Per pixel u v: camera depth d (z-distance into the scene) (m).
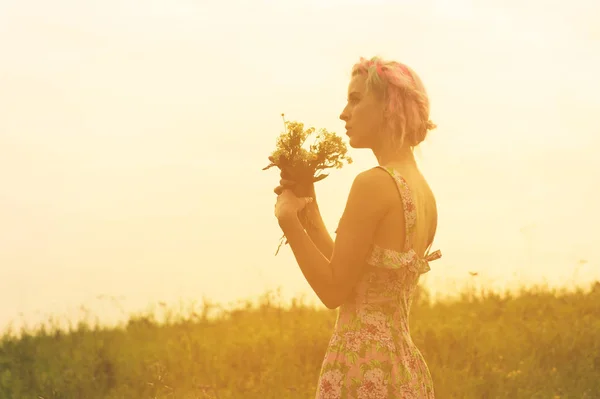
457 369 6.92
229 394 6.65
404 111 3.70
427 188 3.84
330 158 3.85
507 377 6.52
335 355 3.64
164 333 9.47
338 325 3.69
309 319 9.43
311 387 6.66
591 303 9.15
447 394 6.30
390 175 3.59
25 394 7.09
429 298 10.34
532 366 6.76
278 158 3.83
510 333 7.85
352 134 3.80
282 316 9.85
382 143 3.76
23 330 9.89
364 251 3.56
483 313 9.29
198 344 8.05
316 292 3.59
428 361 7.15
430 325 8.20
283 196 3.77
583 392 6.25
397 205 3.58
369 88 3.74
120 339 9.29
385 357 3.57
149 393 6.90
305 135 3.84
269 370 7.04
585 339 7.38
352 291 3.66
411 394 3.58
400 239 3.60
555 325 8.00
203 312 10.23
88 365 7.64
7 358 8.36
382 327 3.60
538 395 6.18
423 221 3.71
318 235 3.94
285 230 3.65
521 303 9.48
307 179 3.82
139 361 7.78
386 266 3.56
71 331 9.86
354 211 3.56
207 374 7.18
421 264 3.70
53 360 8.15
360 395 3.54
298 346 7.69
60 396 6.99
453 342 7.46
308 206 3.95
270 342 7.95
